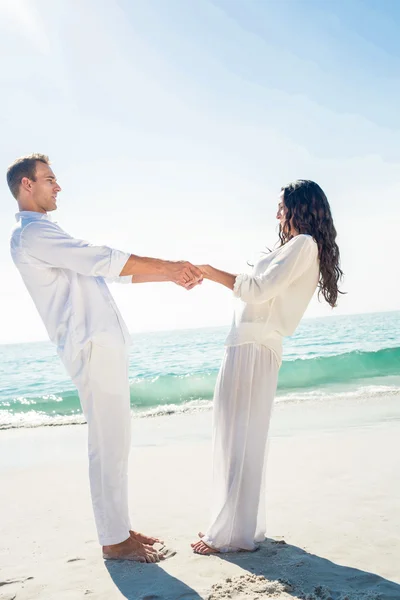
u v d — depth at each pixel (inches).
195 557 107.5
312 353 837.8
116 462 109.0
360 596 85.6
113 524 108.6
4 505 156.5
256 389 109.8
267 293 106.5
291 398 404.2
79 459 225.9
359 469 172.9
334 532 117.9
